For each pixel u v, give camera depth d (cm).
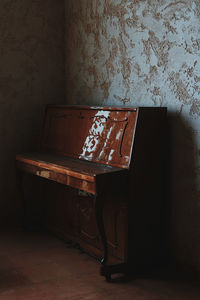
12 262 396
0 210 521
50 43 537
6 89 514
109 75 457
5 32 507
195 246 359
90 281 352
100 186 343
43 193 502
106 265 352
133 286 342
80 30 507
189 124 358
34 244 448
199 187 353
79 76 516
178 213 373
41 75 535
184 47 358
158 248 380
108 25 453
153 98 396
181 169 368
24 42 520
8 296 324
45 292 331
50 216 489
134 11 413
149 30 395
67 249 432
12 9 509
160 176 374
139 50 410
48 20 533
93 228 408
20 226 512
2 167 519
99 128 404
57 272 371
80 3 502
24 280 354
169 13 371
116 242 372
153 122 365
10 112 519
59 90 549
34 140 538
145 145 362
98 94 479
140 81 411
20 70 521
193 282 351
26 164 456
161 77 385
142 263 371
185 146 363
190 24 351
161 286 342
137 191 361
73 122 450
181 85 364
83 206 422
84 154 416
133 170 356
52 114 494
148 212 370
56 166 395
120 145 368
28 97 529
